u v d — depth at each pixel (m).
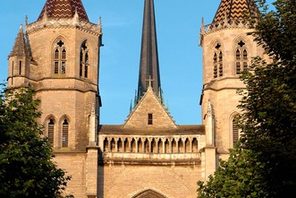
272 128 46.62
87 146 96.56
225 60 102.62
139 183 98.12
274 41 47.97
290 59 47.50
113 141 99.44
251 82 49.53
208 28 105.38
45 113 100.00
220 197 67.56
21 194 52.56
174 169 98.69
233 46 103.12
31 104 59.12
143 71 135.25
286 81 47.09
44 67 102.31
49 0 106.69
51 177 58.31
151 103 102.81
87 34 104.94
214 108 101.06
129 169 98.56
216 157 97.50
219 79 102.44
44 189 56.44
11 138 54.75
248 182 62.34
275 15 48.81
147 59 136.12
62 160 97.31
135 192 97.75
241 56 102.94
